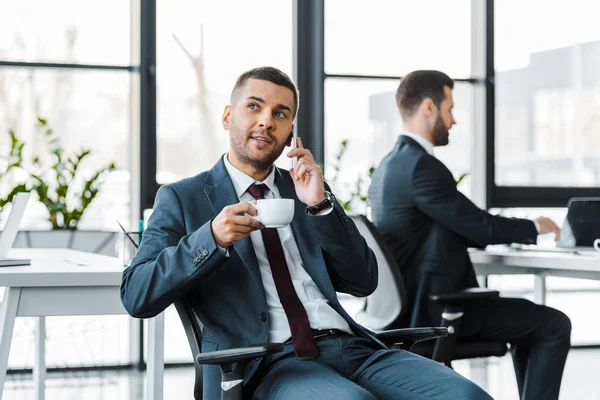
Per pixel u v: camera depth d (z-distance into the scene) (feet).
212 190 6.69
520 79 17.79
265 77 6.77
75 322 15.85
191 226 6.51
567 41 18.06
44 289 7.14
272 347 5.72
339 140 16.80
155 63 15.79
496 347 9.70
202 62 16.10
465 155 17.66
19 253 10.48
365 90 16.94
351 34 16.84
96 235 14.17
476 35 17.53
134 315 6.27
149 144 15.75
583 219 10.89
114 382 14.85
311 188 6.82
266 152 6.73
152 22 15.75
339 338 6.69
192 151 16.10
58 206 14.49
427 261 9.68
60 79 15.61
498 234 9.87
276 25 16.49
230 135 6.88
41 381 10.64
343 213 6.96
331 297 6.84
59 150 14.70
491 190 17.43
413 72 10.49
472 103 17.60
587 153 18.22
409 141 10.27
